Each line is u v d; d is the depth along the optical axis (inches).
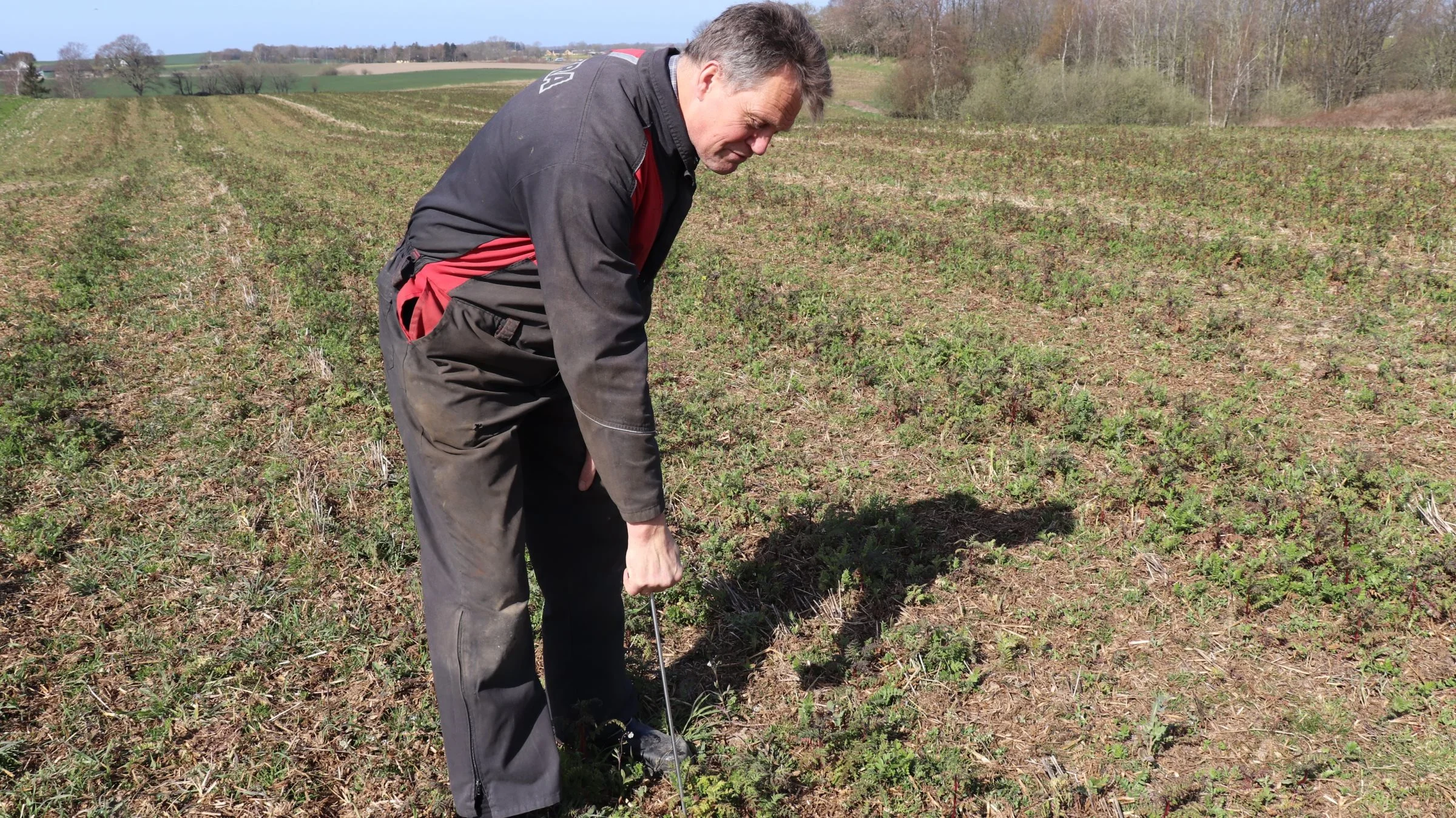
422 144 1080.2
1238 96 1660.9
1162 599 149.6
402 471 199.5
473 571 90.5
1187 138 845.2
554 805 103.1
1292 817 108.3
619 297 80.7
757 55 78.1
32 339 295.9
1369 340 270.1
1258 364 254.8
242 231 507.5
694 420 219.3
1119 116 1569.9
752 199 538.3
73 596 154.4
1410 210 450.3
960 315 307.9
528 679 96.6
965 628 141.6
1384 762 115.5
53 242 509.4
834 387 241.8
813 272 372.2
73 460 203.2
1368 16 1636.3
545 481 100.3
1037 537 168.6
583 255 78.9
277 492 190.4
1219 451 190.7
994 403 224.4
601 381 81.4
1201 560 156.7
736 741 121.7
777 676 134.2
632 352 82.0
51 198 727.1
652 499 87.0
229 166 896.9
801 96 81.0
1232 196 510.3
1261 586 145.9
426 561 93.7
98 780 114.8
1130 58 2039.9
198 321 315.9
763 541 168.6
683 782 113.7
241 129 1617.9
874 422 221.3
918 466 197.9
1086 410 215.9
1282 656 136.1
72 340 298.4
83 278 387.5
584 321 79.7
